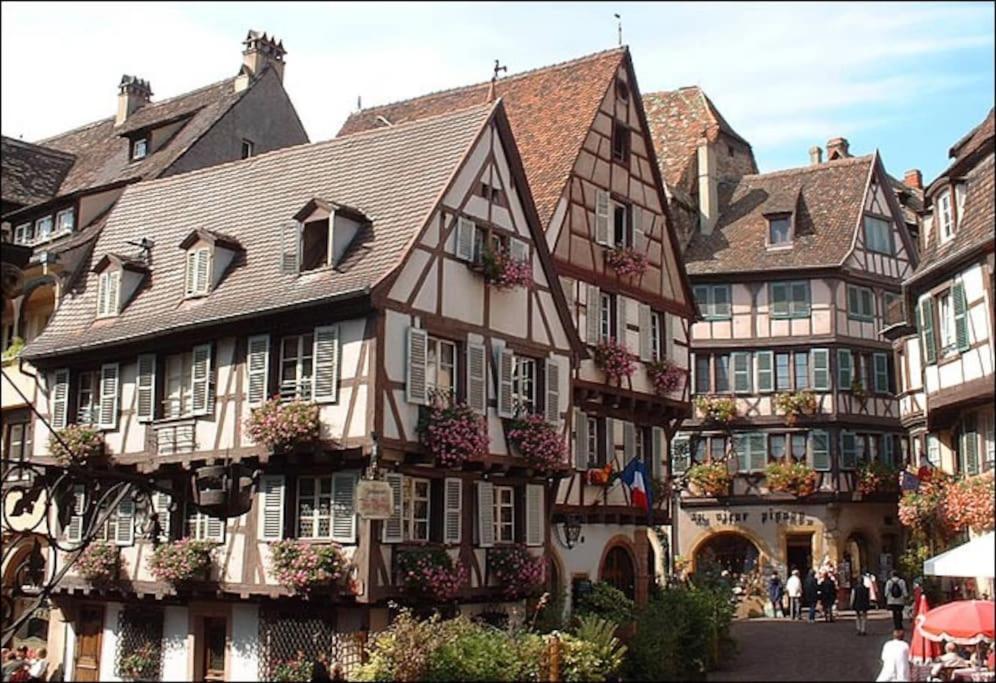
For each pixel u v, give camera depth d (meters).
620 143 25.22
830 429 32.88
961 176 19.25
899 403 27.89
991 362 17.48
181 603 19.75
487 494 19.50
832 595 26.27
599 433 23.64
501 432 19.67
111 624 20.89
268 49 29.55
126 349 20.75
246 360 18.89
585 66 25.64
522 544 20.12
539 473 20.36
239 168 22.84
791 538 33.00
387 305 17.55
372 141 21.05
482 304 19.58
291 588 17.59
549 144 24.16
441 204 18.81
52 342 22.25
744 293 34.16
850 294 33.75
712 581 24.52
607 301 24.19
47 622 23.33
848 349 33.44
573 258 23.08
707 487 32.81
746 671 18.09
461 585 18.39
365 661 17.05
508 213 20.48
